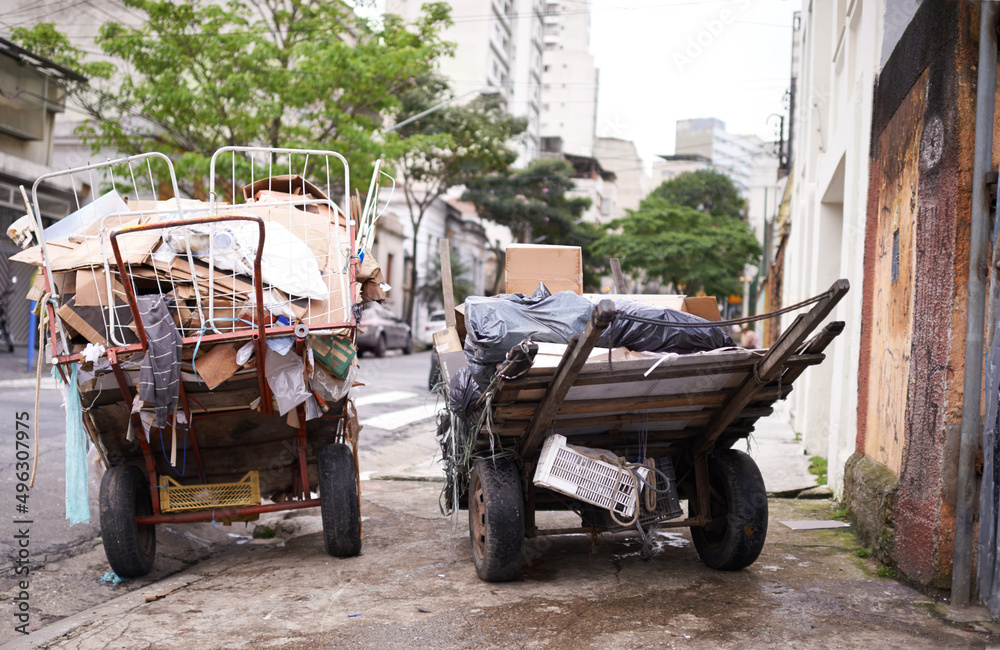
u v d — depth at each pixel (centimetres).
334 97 1884
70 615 430
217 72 1705
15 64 1786
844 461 666
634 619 390
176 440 481
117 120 1709
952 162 423
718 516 491
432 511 680
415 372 2064
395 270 3728
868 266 634
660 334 410
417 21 1966
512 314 411
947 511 423
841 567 488
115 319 451
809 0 1270
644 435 461
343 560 520
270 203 511
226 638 374
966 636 370
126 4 1661
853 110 728
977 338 410
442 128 3191
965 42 422
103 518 468
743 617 393
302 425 503
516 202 3944
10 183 1786
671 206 4106
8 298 1892
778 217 2052
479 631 376
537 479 425
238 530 638
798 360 391
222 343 452
